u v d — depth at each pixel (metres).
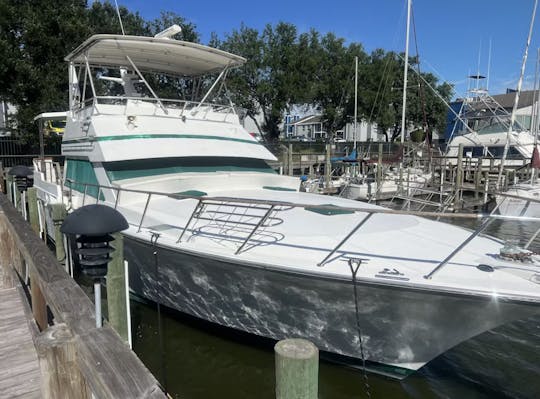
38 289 3.66
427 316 4.08
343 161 21.55
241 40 31.28
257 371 5.12
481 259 4.33
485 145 25.58
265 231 5.16
